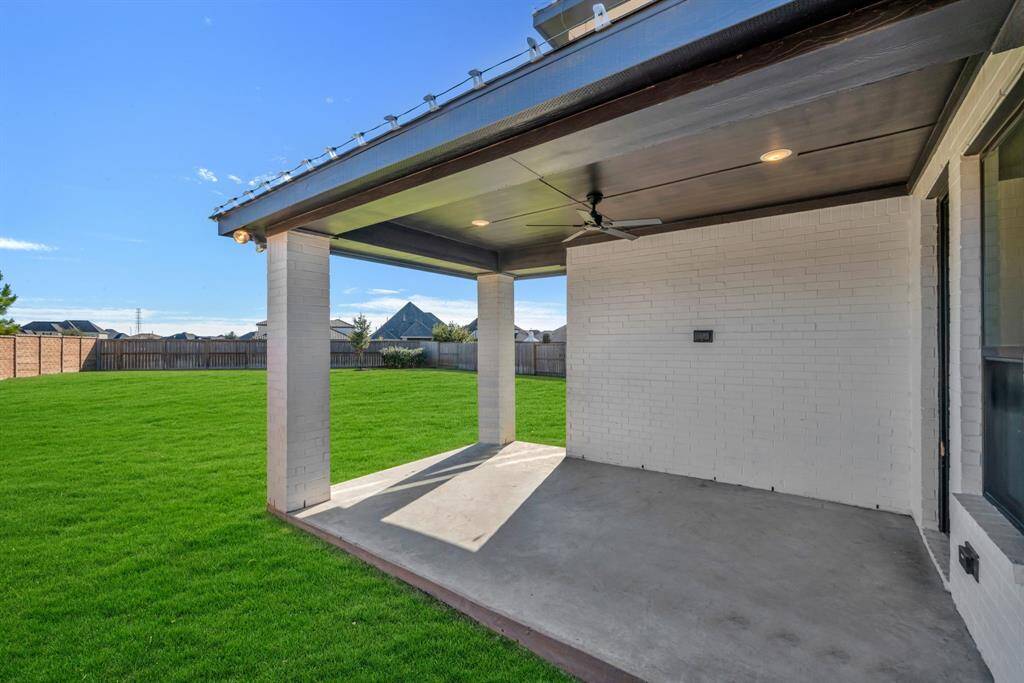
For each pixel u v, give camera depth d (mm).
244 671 2211
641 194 4309
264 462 6160
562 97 2168
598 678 2170
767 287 4859
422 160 2941
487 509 4301
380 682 2129
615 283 5918
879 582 2945
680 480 5203
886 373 4266
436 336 25719
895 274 4219
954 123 2520
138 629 2533
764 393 4887
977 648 2256
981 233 2395
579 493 4758
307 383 4445
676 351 5445
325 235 4516
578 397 6246
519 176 2949
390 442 7406
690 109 2098
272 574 3158
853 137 3045
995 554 2018
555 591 2854
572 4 3891
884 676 2100
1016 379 2062
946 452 3555
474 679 2148
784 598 2766
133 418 9273
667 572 3100
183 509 4441
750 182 4004
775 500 4531
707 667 2168
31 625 2572
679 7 1808
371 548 3461
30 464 6051
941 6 1470
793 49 1714
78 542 3660
